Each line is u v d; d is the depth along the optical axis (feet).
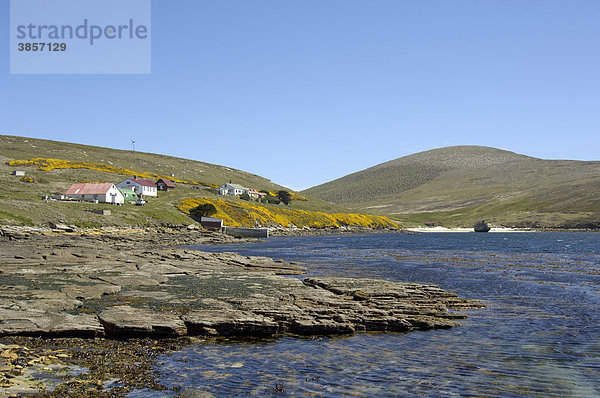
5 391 39.86
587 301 102.63
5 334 58.49
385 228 606.14
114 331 63.05
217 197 502.38
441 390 47.91
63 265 133.59
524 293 113.50
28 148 626.23
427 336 71.56
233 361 55.36
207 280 115.65
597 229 599.16
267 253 237.25
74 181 456.45
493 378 52.03
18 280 104.06
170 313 71.82
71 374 46.52
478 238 432.25
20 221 272.10
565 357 60.54
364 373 52.75
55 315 66.59
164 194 474.90
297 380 49.47
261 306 79.36
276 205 566.36
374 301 91.09
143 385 45.01
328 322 71.72
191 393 43.37
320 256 219.00
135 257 168.04
